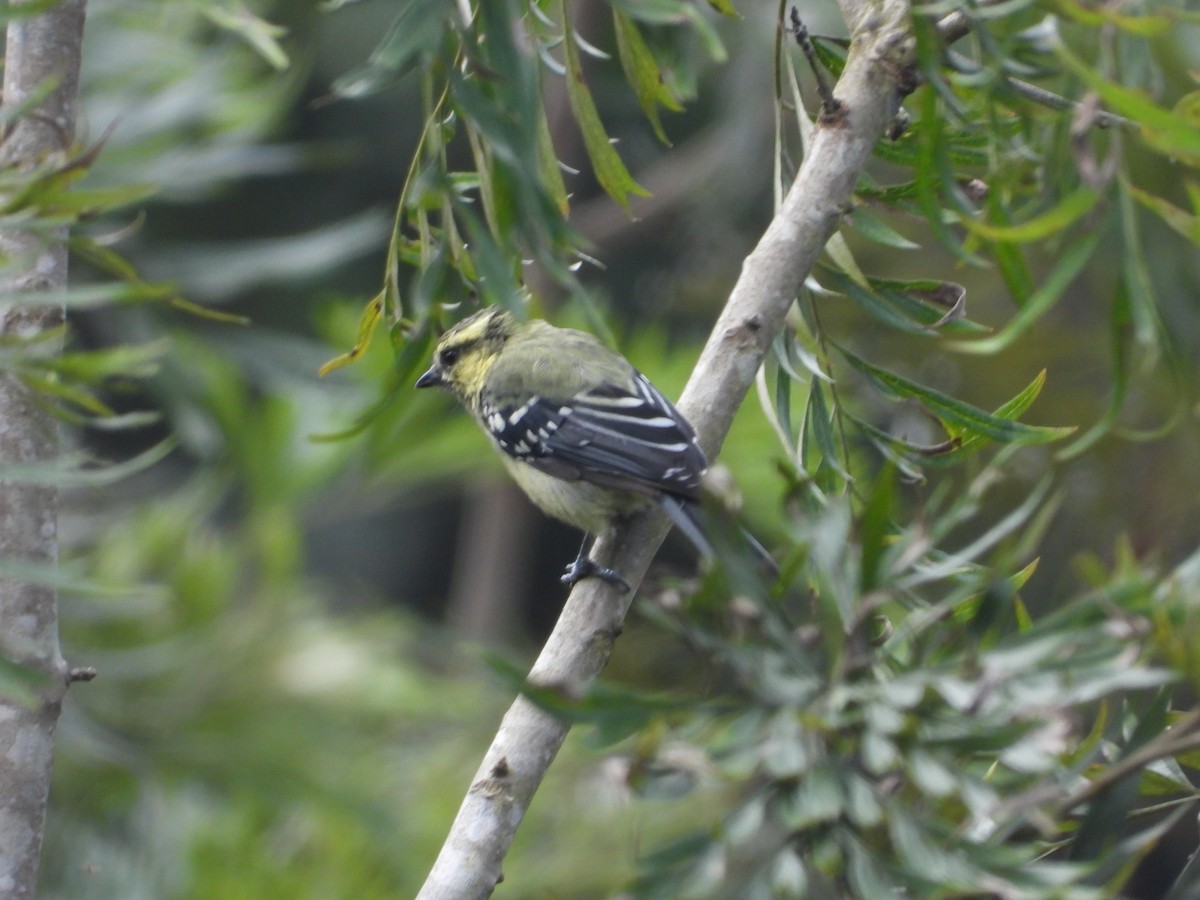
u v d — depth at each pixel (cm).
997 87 550
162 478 2030
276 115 1486
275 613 1259
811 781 393
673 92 670
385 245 2256
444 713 1411
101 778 1158
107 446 2119
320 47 2222
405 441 1343
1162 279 1062
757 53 1792
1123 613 405
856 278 673
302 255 1536
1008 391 1351
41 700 529
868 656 414
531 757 564
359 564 2552
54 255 532
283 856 1163
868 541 423
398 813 1216
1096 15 444
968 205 530
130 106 1386
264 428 1333
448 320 687
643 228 2178
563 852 1195
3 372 440
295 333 2128
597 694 394
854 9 661
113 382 475
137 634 1196
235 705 1188
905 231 1420
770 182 1877
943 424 659
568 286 487
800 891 390
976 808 384
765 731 395
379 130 2323
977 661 402
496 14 502
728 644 407
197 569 1229
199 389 1419
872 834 427
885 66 632
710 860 389
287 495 1320
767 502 1245
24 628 528
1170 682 416
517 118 498
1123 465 1286
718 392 657
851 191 639
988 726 395
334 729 1241
